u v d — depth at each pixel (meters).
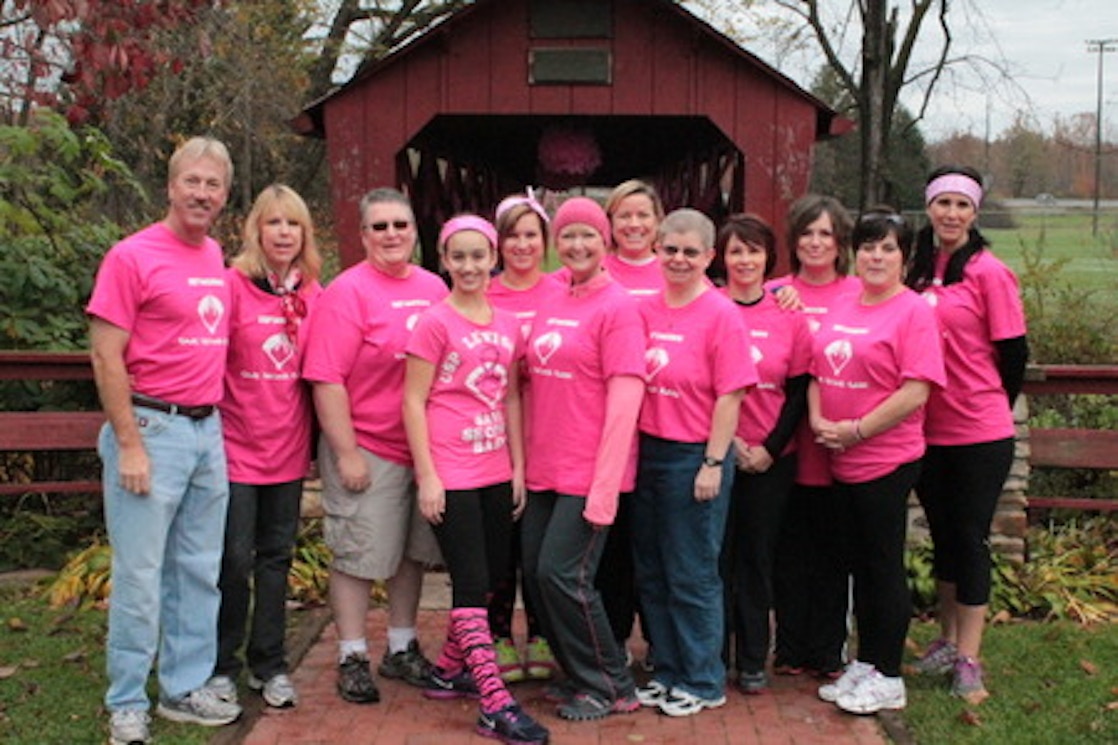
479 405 3.94
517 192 10.92
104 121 10.38
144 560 3.77
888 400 3.98
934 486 4.43
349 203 6.20
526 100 6.13
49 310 6.36
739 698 4.30
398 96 6.15
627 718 4.10
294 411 4.07
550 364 3.93
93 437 5.83
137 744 3.81
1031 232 28.28
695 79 6.11
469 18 6.11
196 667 4.01
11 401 6.26
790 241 4.38
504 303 4.24
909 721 4.11
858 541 4.20
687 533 4.04
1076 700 4.29
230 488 4.02
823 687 4.31
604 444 3.84
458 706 4.20
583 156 7.32
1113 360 7.75
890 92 11.58
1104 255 16.16
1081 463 5.67
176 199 3.71
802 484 4.38
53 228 6.95
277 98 13.67
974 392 4.24
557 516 3.94
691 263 3.94
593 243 3.88
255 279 3.96
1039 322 7.91
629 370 3.84
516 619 5.21
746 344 3.96
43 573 5.73
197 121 13.20
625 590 4.39
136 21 6.49
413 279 4.18
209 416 3.88
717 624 4.13
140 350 3.71
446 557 3.97
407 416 3.92
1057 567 5.65
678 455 4.01
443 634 4.97
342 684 4.23
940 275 4.34
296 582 5.39
